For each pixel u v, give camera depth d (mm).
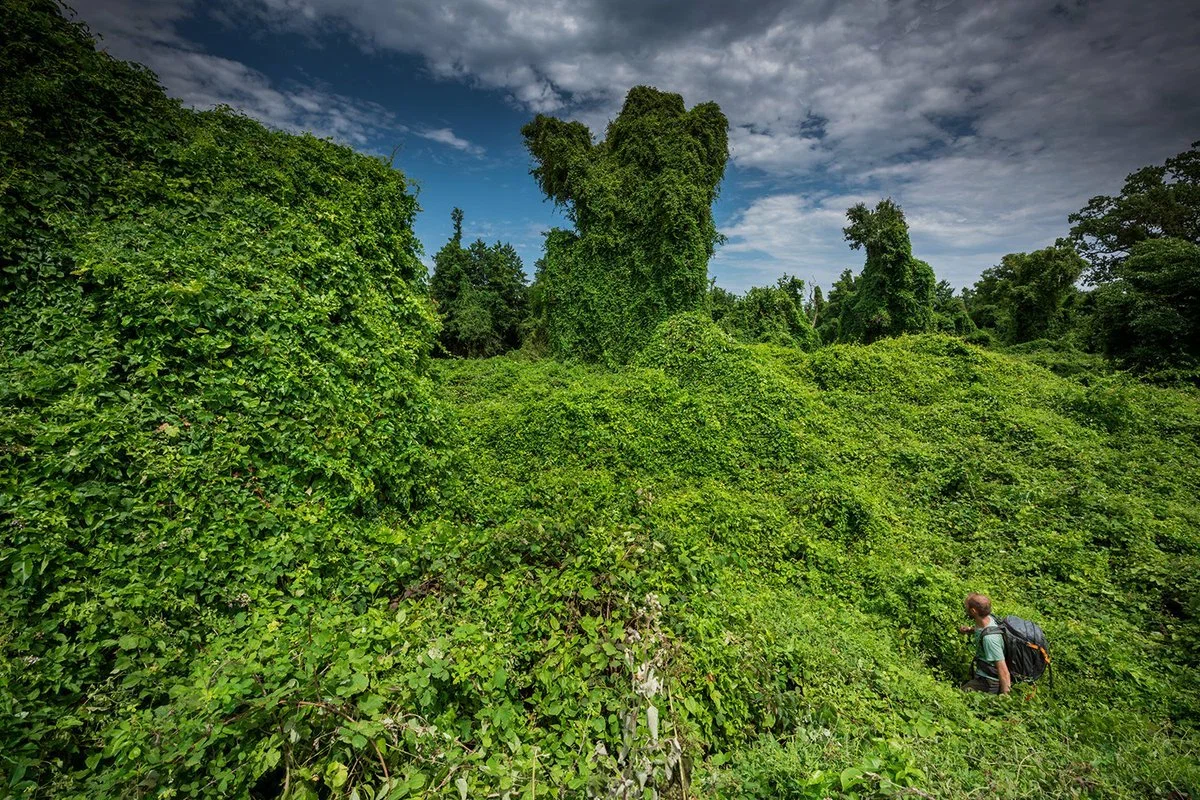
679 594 5129
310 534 5477
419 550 5449
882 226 31312
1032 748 4180
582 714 3592
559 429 11906
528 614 4414
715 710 4078
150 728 3133
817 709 4461
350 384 7500
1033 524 9484
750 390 13789
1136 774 3877
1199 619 6758
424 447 8336
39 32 7543
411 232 11398
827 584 7629
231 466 5629
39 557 4113
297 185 9359
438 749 3098
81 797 2918
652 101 25578
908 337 19859
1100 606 7391
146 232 7035
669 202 23078
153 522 4836
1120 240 33094
